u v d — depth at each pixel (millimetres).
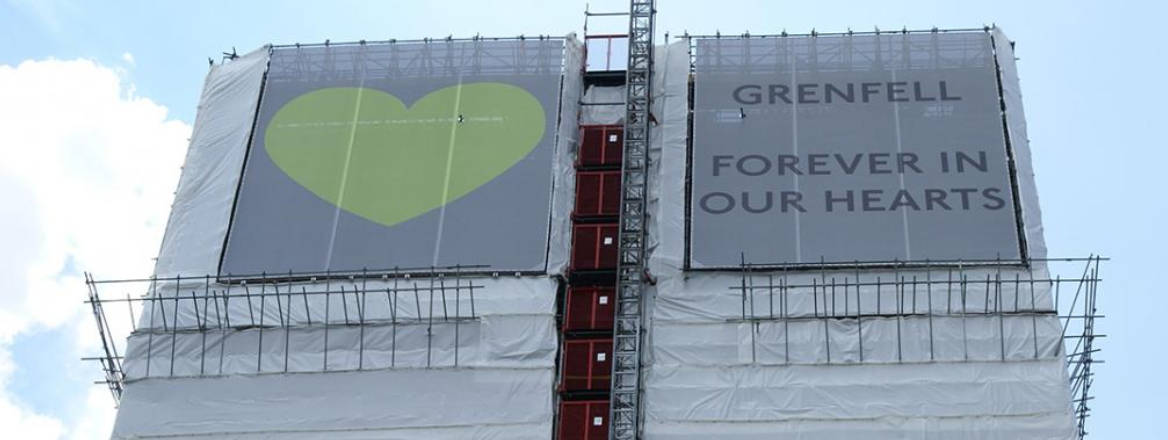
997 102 82250
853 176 79875
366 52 86688
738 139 81625
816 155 80750
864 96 82875
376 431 73750
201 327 76750
